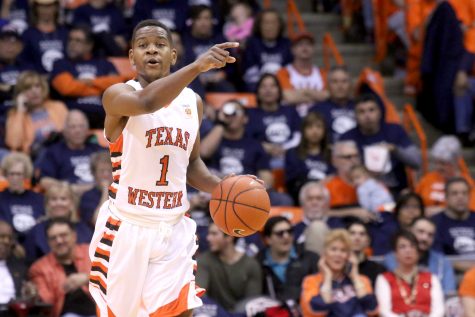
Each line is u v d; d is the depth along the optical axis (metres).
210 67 7.42
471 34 20.73
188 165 8.80
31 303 13.59
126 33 21.03
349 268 14.05
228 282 14.37
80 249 14.42
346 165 16.89
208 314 13.75
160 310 8.34
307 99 19.42
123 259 8.33
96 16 20.84
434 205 17.59
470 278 14.28
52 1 19.86
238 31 21.20
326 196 15.84
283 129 18.59
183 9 20.78
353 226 14.76
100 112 18.11
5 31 19.08
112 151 8.36
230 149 17.50
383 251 15.91
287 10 23.23
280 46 20.50
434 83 20.55
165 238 8.34
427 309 14.18
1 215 15.62
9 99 18.20
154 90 7.54
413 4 21.41
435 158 17.69
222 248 14.39
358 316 13.77
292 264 14.54
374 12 22.39
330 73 19.08
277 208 16.16
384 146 17.25
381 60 22.53
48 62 19.59
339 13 23.75
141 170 8.26
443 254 16.05
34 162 17.00
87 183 16.64
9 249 14.16
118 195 8.36
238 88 20.44
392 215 16.25
